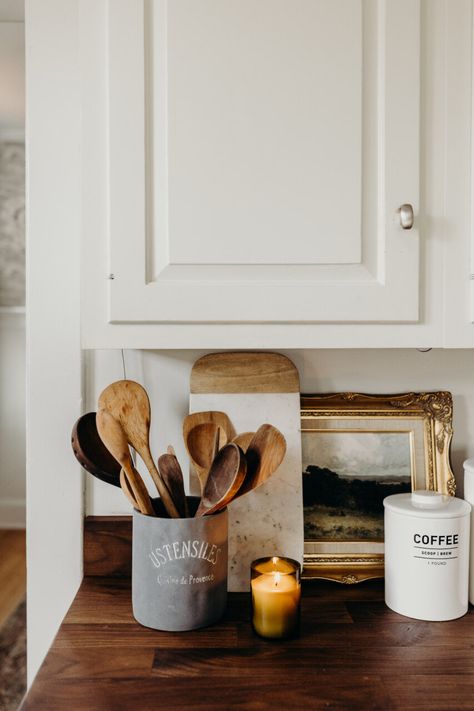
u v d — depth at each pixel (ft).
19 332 12.75
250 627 3.01
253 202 2.69
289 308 2.69
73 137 3.52
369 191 2.72
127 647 2.80
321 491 3.58
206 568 2.95
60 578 3.59
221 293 2.68
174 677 2.57
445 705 2.41
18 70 7.88
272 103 2.68
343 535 3.57
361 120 2.70
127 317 2.68
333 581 3.49
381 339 2.76
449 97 2.76
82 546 3.60
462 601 3.12
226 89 2.67
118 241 2.67
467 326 2.78
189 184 2.67
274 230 2.69
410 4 2.70
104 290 2.70
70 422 3.58
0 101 10.29
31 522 3.59
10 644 8.05
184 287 2.68
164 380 3.63
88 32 2.68
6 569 10.75
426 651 2.80
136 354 3.62
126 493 3.00
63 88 3.52
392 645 2.85
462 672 2.64
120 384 3.04
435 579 3.07
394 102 2.71
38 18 3.50
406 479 3.59
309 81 2.68
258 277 2.71
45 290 3.55
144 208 2.67
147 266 2.69
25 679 7.13
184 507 3.18
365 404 3.63
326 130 2.69
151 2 2.68
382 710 2.37
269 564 3.09
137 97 2.66
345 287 2.70
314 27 2.68
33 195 3.53
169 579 2.92
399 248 2.71
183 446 3.64
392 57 2.70
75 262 3.55
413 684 2.54
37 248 3.54
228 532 3.39
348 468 3.59
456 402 3.74
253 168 2.68
